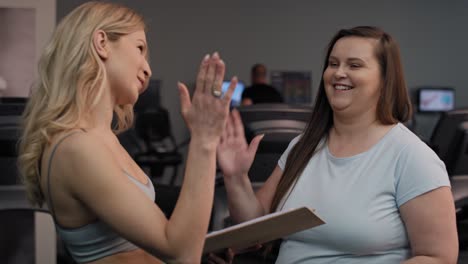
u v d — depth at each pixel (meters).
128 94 1.58
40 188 1.58
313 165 2.06
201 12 8.77
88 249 1.52
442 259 1.83
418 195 1.85
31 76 3.43
